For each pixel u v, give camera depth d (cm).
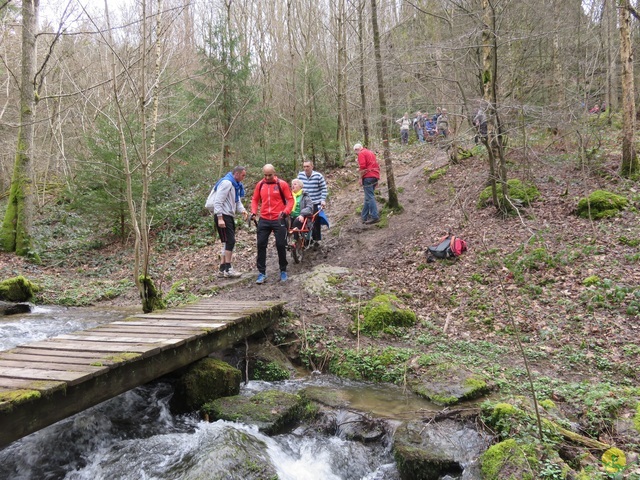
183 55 1588
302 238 970
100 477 375
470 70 1028
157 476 366
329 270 897
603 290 689
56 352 429
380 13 2014
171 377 529
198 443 404
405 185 1405
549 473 346
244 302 706
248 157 1513
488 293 760
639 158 1152
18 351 435
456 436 418
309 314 725
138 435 446
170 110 1527
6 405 300
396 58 1073
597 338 605
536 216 971
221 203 901
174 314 612
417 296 798
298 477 389
